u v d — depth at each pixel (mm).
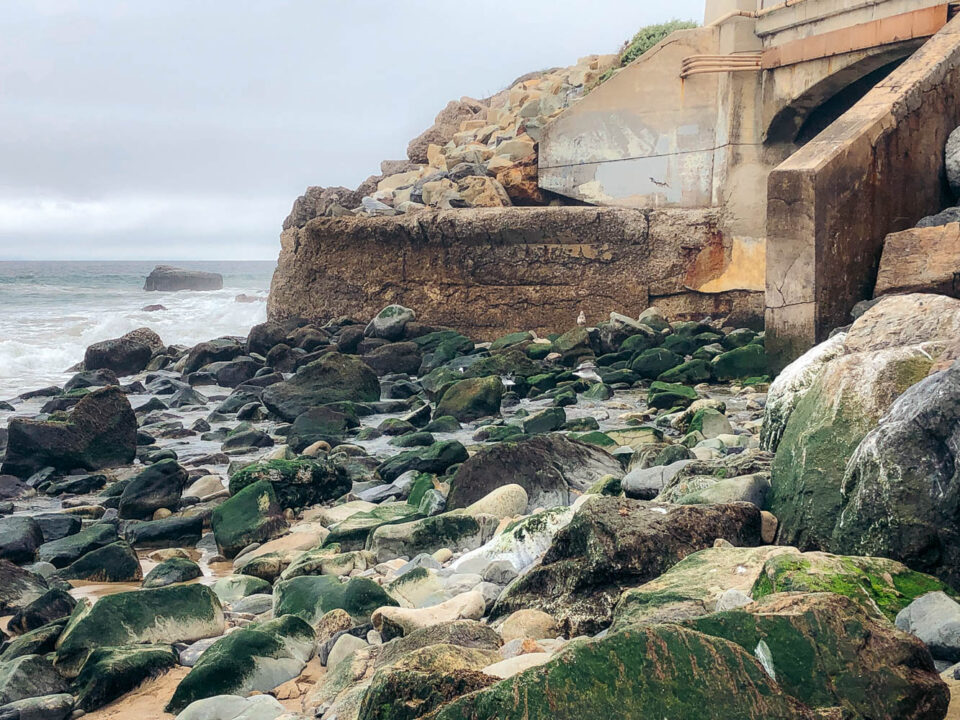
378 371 16125
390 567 6336
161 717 4438
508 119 23953
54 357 21000
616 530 4766
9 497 9758
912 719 2971
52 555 7535
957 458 4191
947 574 4203
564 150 19062
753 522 5043
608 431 10039
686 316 17625
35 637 5371
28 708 4523
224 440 12047
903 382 5066
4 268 126938
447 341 17344
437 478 9203
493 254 18406
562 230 17984
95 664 4812
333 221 19719
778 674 3023
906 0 14094
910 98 12648
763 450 6359
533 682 2785
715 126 17297
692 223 17391
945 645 3457
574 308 18125
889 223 12641
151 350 19469
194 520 8203
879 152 12430
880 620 3320
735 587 4086
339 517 8055
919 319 6070
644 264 17750
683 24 21281
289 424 12883
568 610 4594
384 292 19328
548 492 7496
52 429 10680
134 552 7172
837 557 4070
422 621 4801
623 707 2744
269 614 5840
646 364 14336
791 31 16141
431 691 3172
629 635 2869
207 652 4758
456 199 19250
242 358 17359
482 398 12469
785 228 12320
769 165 17031
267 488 7973
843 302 12344
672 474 6516
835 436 5090
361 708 3238
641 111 18078
